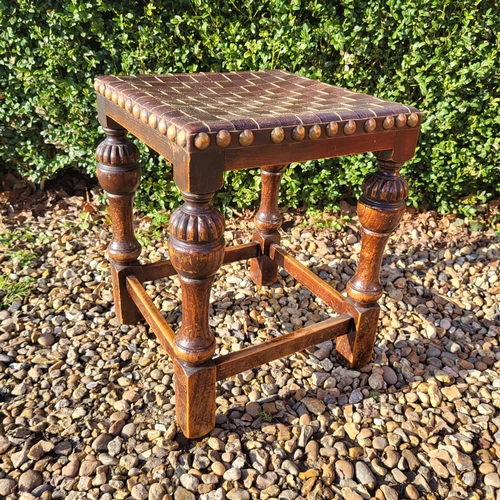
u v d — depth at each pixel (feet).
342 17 6.68
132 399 4.35
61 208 7.72
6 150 7.43
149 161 7.19
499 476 3.82
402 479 3.76
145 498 3.57
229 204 7.73
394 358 4.94
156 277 5.18
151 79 4.49
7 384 4.47
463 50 6.50
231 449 3.92
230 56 6.61
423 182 7.41
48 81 6.75
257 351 4.00
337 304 4.68
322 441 4.04
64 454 3.86
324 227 7.41
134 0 6.59
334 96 4.25
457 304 5.89
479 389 4.63
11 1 6.38
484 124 6.86
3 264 6.20
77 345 4.95
